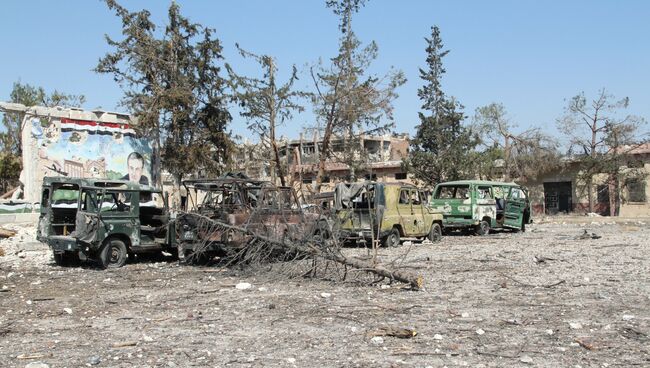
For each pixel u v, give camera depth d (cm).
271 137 3138
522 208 2652
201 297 1020
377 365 606
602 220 3753
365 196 1919
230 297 1014
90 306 950
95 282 1225
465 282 1152
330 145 3762
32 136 2500
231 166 3141
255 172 3628
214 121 3075
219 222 1377
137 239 1501
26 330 781
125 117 2841
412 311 872
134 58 2945
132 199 1501
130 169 2830
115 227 1460
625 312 848
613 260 1486
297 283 1161
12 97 4025
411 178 4450
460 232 2575
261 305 933
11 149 4116
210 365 614
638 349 655
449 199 2448
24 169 2519
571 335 720
